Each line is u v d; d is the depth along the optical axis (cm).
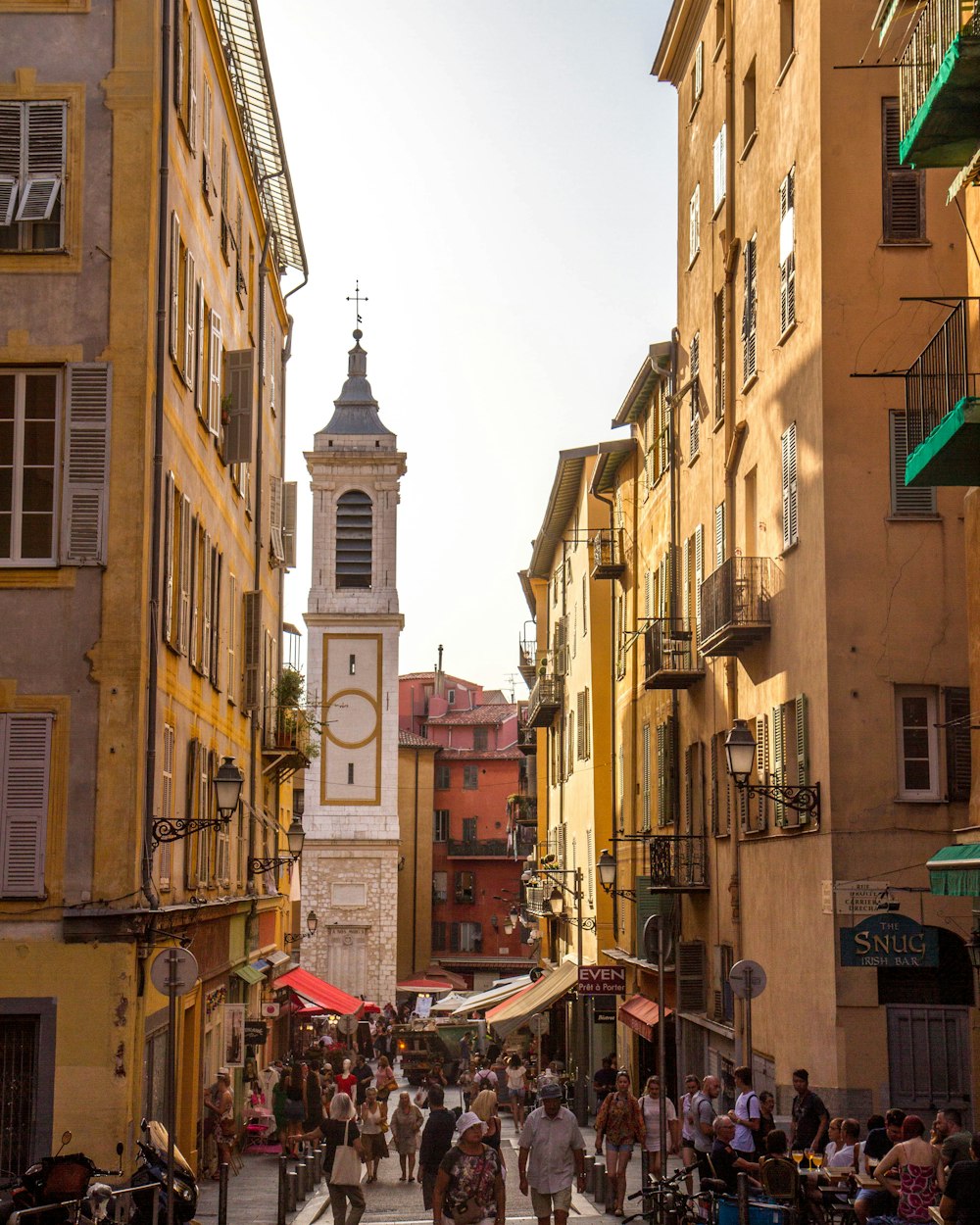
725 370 3106
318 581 9050
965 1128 2269
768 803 2717
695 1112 2402
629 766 4475
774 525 2719
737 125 3083
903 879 2316
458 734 10962
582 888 5356
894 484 2386
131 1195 1794
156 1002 2388
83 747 2241
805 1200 1703
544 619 7375
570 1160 1873
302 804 9531
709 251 3359
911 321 2408
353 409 9394
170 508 2464
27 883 2211
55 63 2344
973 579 1897
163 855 2431
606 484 4978
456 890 10388
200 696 2862
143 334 2303
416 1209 2805
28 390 2305
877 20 1917
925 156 1847
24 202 2297
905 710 2364
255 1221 2445
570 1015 5609
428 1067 6625
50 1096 2164
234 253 3441
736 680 3014
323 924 8744
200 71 2812
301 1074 3462
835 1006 2294
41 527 2288
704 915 3328
